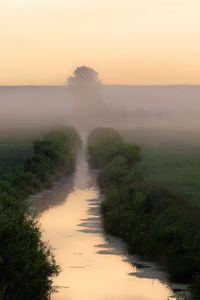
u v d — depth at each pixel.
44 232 41.88
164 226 36.78
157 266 33.25
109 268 32.62
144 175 61.44
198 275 27.88
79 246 37.75
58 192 61.72
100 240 39.56
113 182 61.91
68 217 47.62
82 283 29.69
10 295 24.47
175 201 41.41
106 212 47.09
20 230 27.50
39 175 64.44
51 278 30.53
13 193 45.91
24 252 26.05
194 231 33.88
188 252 31.97
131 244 36.56
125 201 46.84
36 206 52.97
